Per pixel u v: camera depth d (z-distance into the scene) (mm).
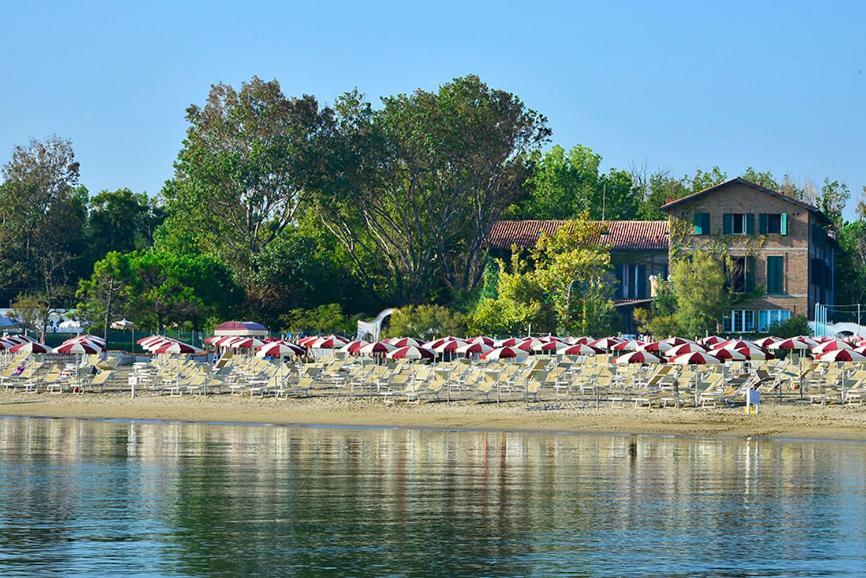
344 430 43781
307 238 102562
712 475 30688
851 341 63969
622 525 23328
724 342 63000
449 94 106000
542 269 88562
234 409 51281
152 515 24094
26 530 22484
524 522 23531
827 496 27109
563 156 148750
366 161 105188
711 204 95938
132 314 90250
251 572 19156
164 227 136250
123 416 49438
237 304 97062
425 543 21453
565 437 41156
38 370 71375
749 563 19984
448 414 48281
